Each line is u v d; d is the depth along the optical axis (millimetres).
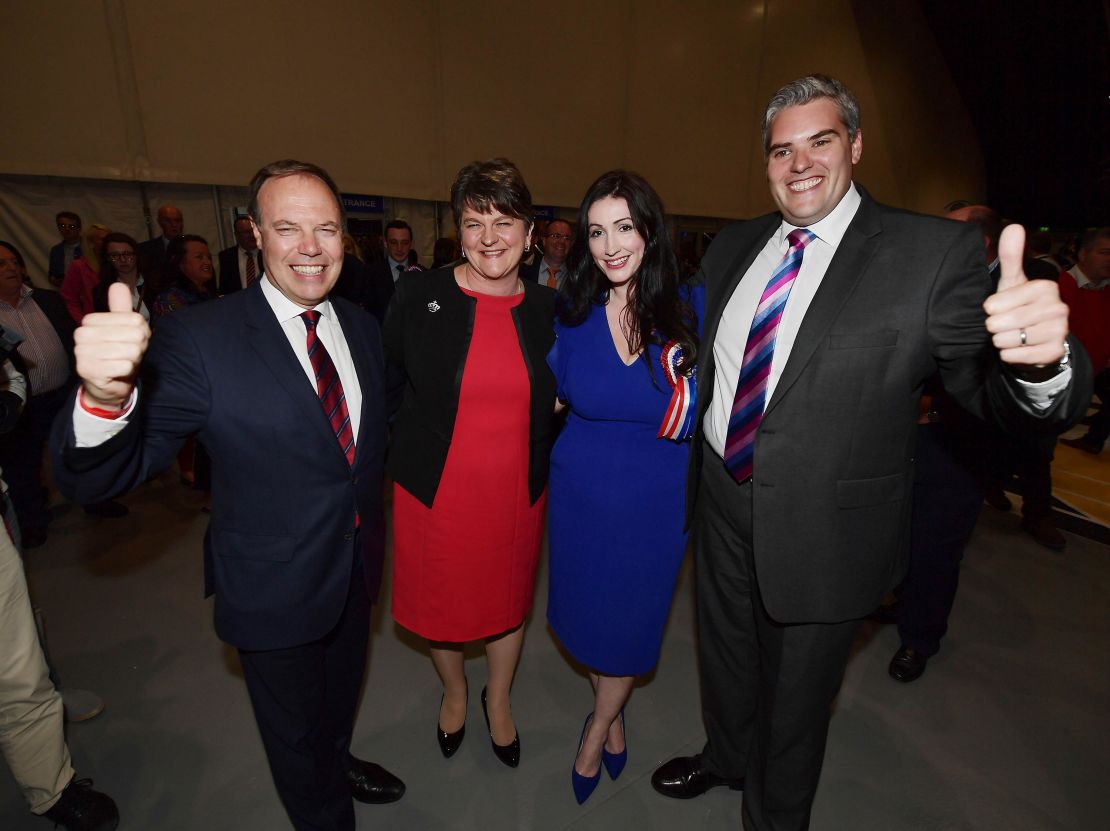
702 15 8352
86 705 1914
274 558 1159
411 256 4820
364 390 1305
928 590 2074
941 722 1958
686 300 1508
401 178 6484
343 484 1226
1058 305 758
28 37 4527
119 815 1573
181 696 2002
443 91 6582
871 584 1197
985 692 2102
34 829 1548
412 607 1651
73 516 3295
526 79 7098
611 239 1384
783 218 1265
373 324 1398
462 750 1824
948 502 1974
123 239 3496
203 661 2178
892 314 1065
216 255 5598
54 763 1460
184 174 5258
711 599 1494
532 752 1823
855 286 1092
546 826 1588
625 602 1530
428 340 1515
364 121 6137
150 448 1000
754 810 1428
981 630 2465
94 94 4812
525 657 2258
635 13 7750
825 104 1118
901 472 1175
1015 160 12172
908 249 1074
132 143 5012
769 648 1332
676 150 8656
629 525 1493
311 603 1200
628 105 8016
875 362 1085
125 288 817
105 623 2379
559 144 7562
